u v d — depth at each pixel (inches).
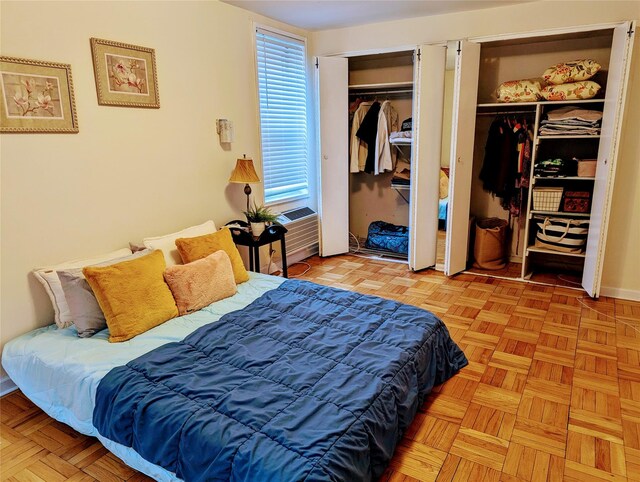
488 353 103.4
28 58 86.1
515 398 86.4
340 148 176.4
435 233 164.6
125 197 108.7
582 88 130.9
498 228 162.1
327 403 63.1
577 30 129.7
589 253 135.0
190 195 127.3
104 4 98.9
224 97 135.4
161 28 113.0
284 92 163.2
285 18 151.2
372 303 97.3
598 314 123.6
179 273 96.5
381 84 171.0
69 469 71.2
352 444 56.8
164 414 61.7
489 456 71.6
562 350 104.3
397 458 71.6
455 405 84.7
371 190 200.7
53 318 96.0
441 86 150.9
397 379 71.4
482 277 156.7
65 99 93.1
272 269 164.2
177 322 91.7
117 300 85.0
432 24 150.5
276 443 55.0
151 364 73.5
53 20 89.6
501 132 155.9
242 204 148.3
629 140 124.3
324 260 181.8
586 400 85.4
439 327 90.8
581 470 68.3
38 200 90.8
